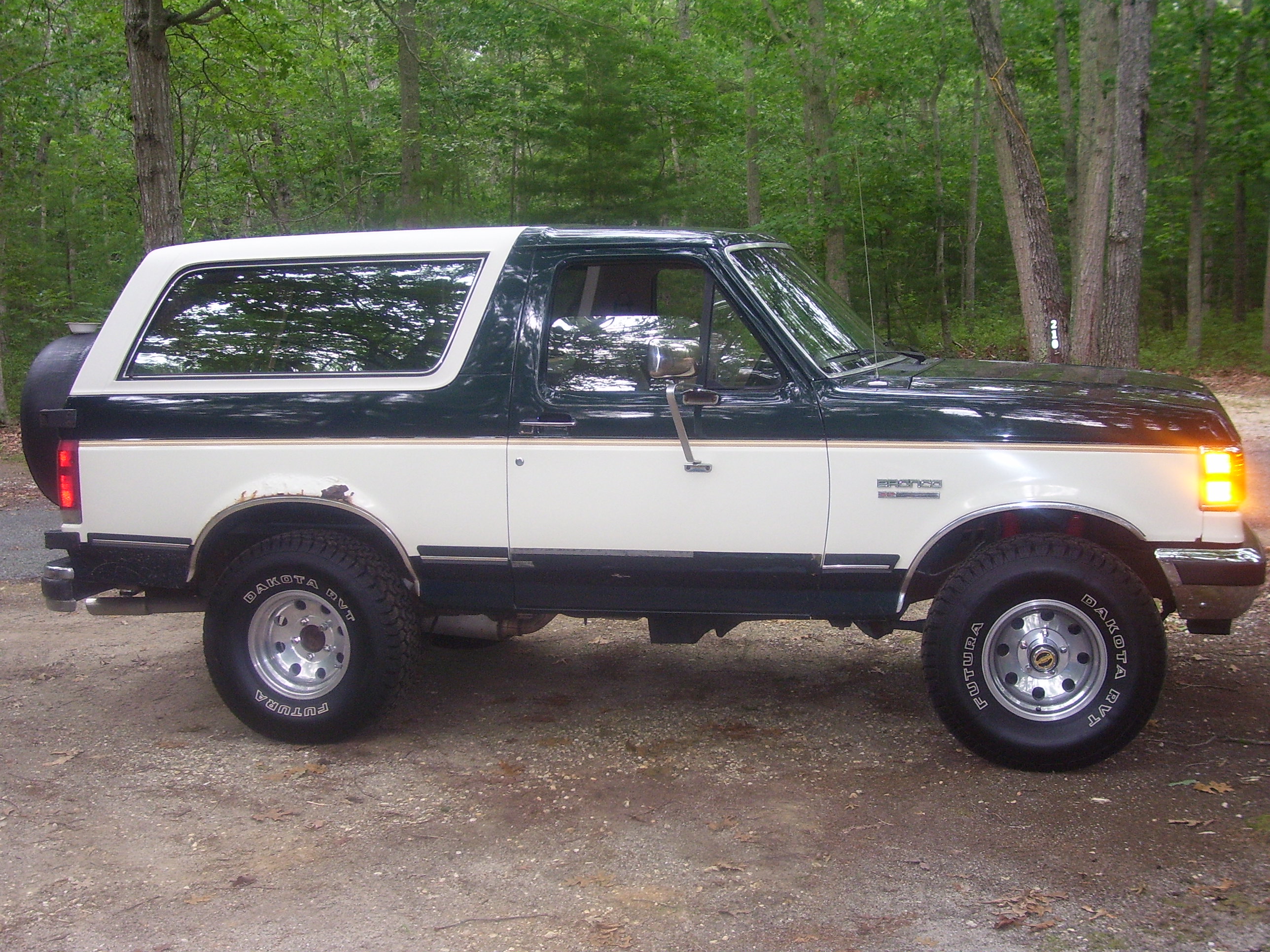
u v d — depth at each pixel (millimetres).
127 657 6012
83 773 4398
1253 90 20766
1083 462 3957
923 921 3094
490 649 5988
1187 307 31047
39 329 23984
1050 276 9758
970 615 4027
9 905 3346
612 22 21969
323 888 3412
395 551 4598
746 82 22297
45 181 22469
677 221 25172
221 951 3055
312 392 4520
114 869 3572
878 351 4734
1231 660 5309
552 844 3680
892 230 26734
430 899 3324
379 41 20188
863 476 4078
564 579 4402
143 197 10375
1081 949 2922
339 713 4512
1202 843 3486
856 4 21969
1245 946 2900
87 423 4703
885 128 21016
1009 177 15078
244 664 4617
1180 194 27156
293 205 25844
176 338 4723
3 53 18141
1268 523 8281
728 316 4230
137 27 10227
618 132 22078
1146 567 4246
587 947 3020
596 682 5367
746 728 4691
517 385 4348
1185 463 3904
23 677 5684
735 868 3459
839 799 3945
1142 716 3949
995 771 4129
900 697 5012
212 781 4289
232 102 16453
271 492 4496
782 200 26031
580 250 4391
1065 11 20406
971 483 4012
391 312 4551
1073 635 4043
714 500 4184
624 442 4238
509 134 23047
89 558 4766
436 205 22672
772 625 6238
